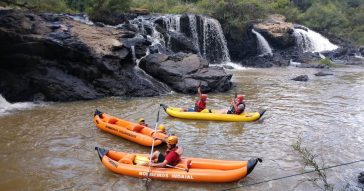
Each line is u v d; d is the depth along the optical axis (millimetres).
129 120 13352
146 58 19609
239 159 9883
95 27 20516
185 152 10344
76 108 14867
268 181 8562
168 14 29141
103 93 17016
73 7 27406
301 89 19781
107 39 18719
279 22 37156
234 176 8234
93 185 8297
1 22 16328
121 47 18203
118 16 25547
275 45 34750
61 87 16062
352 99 17281
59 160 9664
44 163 9477
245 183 8438
